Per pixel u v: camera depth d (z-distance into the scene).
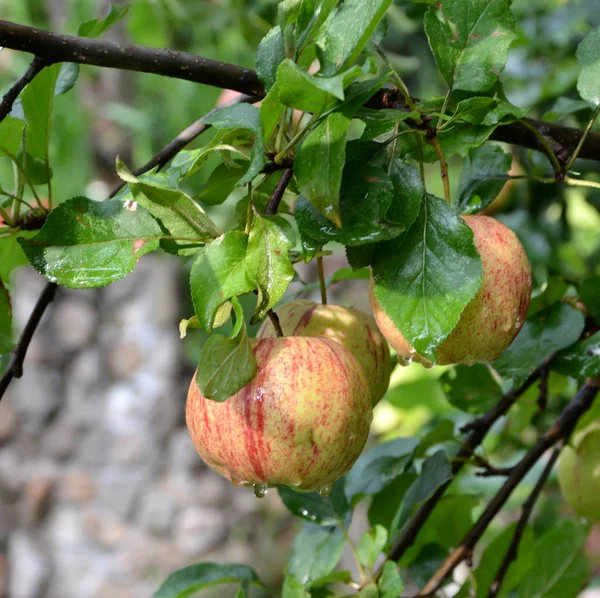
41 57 0.58
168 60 0.60
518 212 0.97
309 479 0.53
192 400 0.54
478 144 0.57
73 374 1.82
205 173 1.32
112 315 1.82
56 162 1.37
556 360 0.68
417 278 0.52
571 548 0.77
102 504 1.81
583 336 0.71
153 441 1.82
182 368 1.83
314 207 0.52
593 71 0.60
